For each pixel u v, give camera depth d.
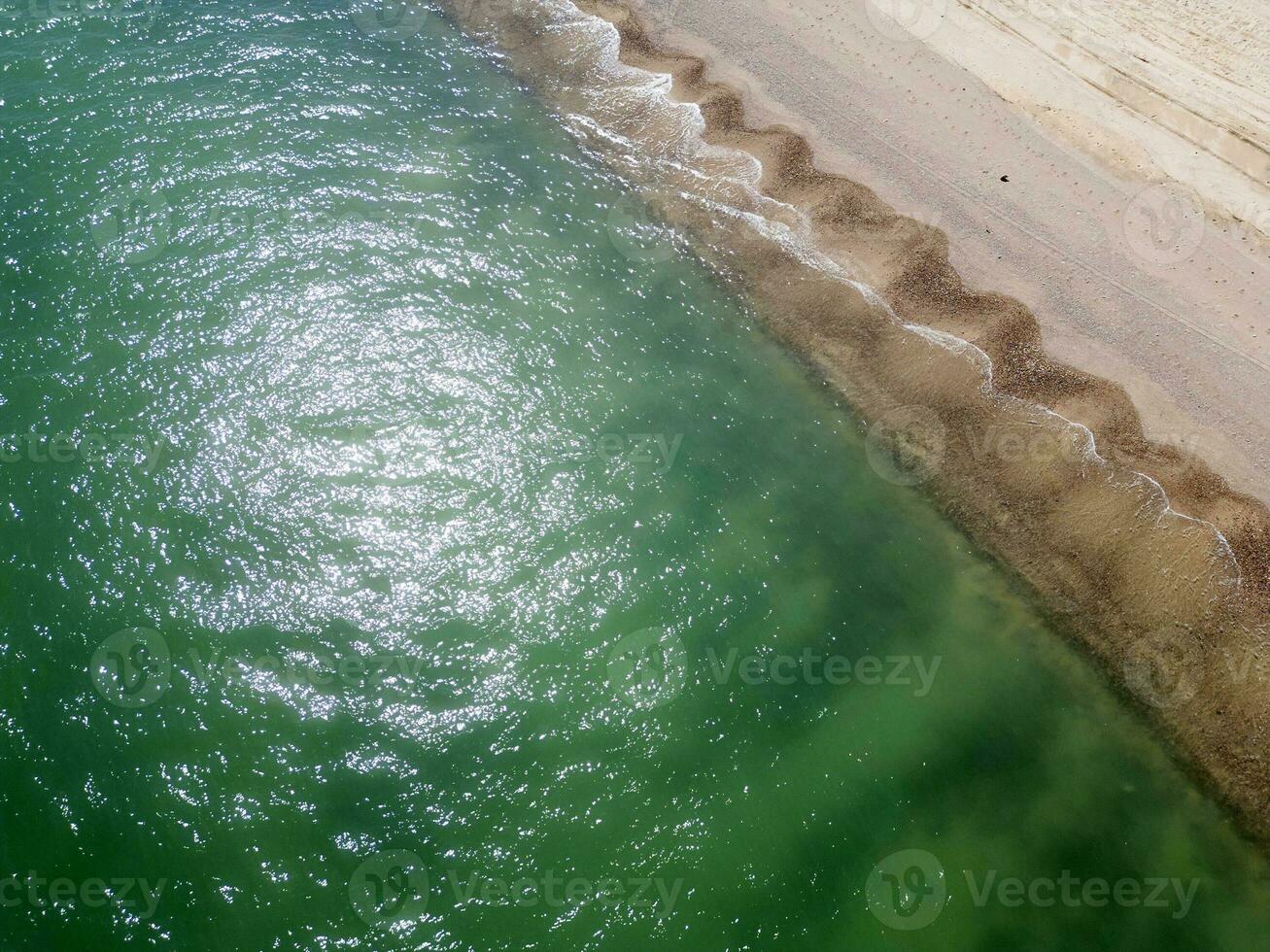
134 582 16.70
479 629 16.78
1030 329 20.75
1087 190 23.12
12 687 15.36
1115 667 16.95
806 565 18.05
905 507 18.94
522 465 18.89
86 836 14.07
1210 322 20.83
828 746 15.90
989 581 18.06
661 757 15.60
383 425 19.19
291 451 18.64
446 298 21.34
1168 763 16.05
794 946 13.91
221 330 20.17
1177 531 17.92
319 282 21.22
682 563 17.88
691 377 20.64
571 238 22.92
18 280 20.45
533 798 15.08
